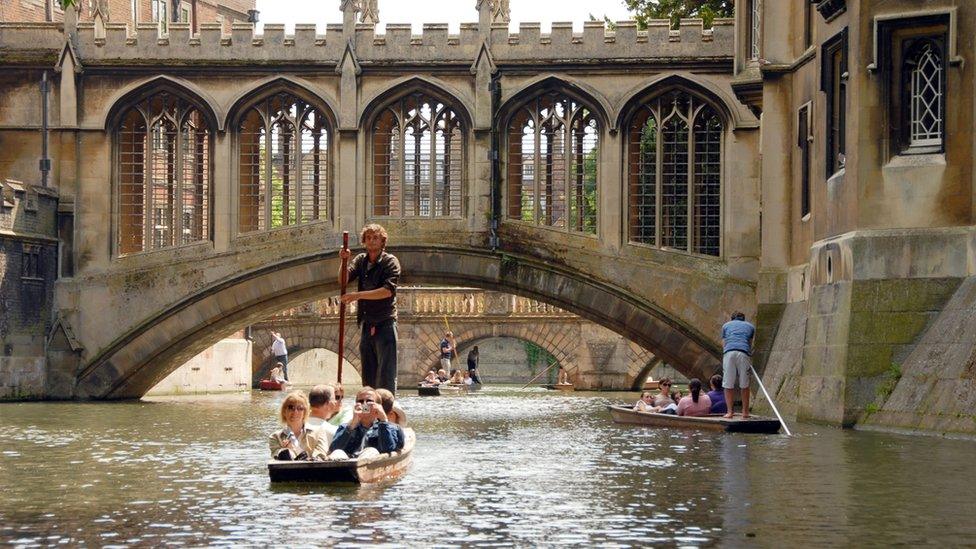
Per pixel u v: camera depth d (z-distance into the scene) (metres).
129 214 39.84
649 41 37.66
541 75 38.12
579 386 58.81
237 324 40.03
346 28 38.62
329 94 38.72
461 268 38.44
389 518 13.52
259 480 16.86
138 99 39.25
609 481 16.58
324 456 16.59
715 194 37.81
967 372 22.25
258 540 12.35
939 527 13.02
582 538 12.41
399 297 62.22
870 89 25.30
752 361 31.88
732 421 24.31
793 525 13.13
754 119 36.94
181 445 22.56
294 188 41.88
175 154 39.84
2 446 22.41
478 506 14.33
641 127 38.50
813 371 26.58
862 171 25.30
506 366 80.31
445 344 60.66
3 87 39.47
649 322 37.66
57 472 18.12
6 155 39.47
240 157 39.25
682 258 37.56
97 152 39.34
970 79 24.42
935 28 24.84
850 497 15.02
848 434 23.28
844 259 25.55
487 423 28.97
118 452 21.20
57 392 39.25
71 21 39.22
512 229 38.31
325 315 62.91
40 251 38.88
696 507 14.28
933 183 24.70
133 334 39.12
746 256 37.09
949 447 20.52
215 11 66.44
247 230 39.75
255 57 38.84
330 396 17.03
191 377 47.59
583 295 37.94
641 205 38.34
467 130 38.44
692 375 37.72
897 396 23.95
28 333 38.56
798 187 31.38
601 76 37.94
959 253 24.33
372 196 38.75
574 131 38.47
